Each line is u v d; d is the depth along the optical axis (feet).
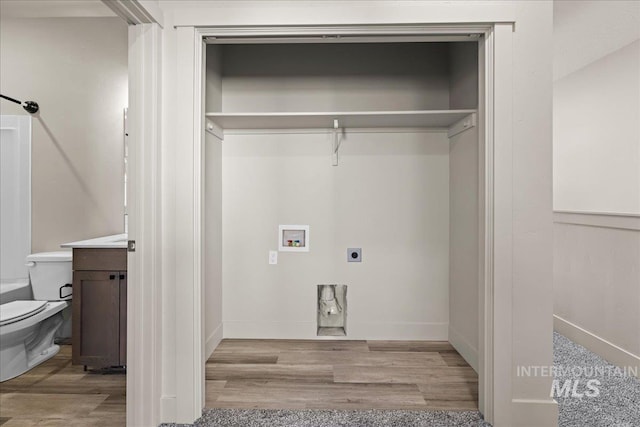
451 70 9.24
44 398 6.78
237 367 8.00
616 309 8.10
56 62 9.62
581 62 8.98
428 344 9.35
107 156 9.71
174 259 6.04
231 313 9.78
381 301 9.67
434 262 9.60
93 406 6.51
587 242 9.00
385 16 5.89
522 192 5.90
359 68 9.53
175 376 6.04
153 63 5.82
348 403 6.58
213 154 8.81
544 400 5.90
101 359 7.50
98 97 9.69
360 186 9.63
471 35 6.17
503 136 5.87
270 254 9.72
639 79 7.47
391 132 9.55
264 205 9.72
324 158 9.64
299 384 7.26
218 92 9.28
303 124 9.07
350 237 9.66
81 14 9.41
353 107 9.53
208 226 8.46
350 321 9.70
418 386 7.19
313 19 5.91
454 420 6.08
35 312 7.14
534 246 5.89
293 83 9.57
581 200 9.20
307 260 9.71
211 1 6.04
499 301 5.90
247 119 8.29
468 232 8.11
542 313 5.89
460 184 8.59
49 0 8.71
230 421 6.04
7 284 8.96
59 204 9.64
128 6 5.29
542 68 5.86
